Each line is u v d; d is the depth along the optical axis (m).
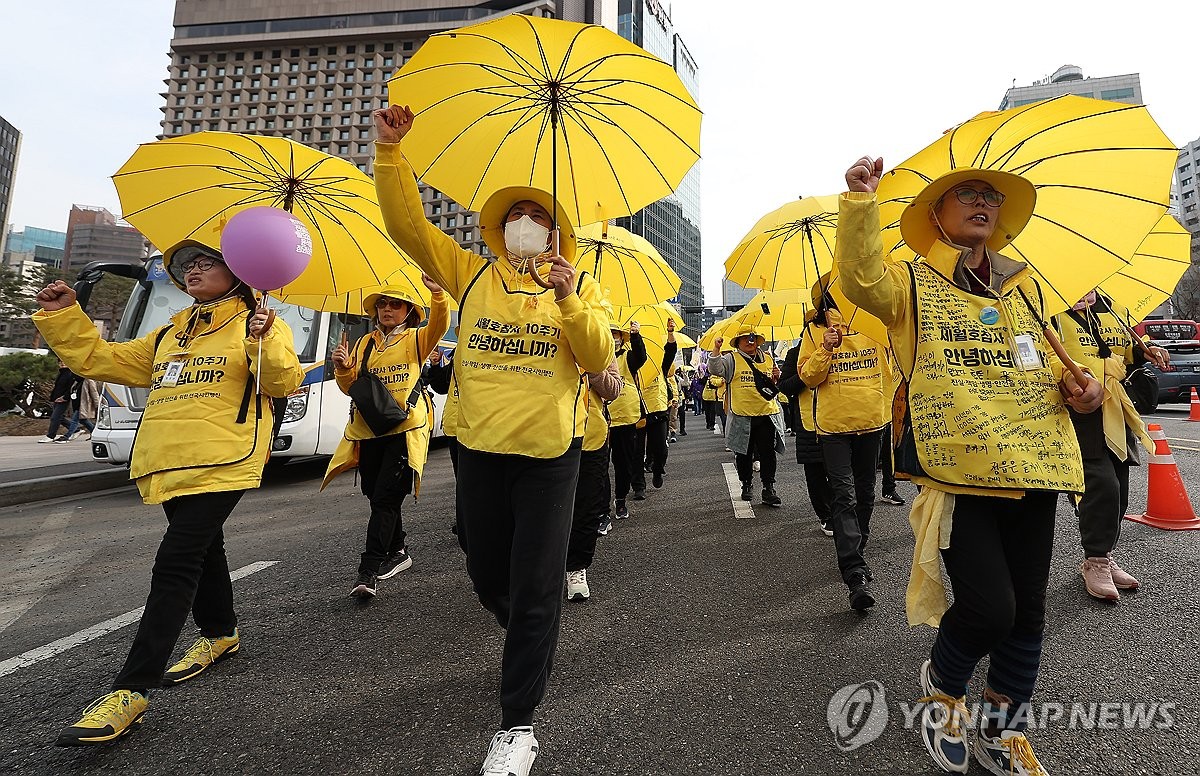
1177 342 12.66
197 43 73.25
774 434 5.73
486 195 2.68
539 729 2.10
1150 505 4.38
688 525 5.04
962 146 2.12
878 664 2.52
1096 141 2.07
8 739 2.10
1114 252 2.08
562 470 2.00
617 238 4.81
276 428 2.58
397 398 3.73
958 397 1.84
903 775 1.84
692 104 2.41
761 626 2.94
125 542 4.81
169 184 2.92
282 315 7.14
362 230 3.11
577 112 2.54
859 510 3.94
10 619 3.23
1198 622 2.72
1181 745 1.90
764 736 2.04
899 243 2.42
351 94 72.31
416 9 71.69
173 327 2.56
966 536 1.81
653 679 2.44
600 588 3.55
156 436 2.32
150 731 2.12
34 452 9.62
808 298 4.88
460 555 4.29
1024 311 1.96
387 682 2.45
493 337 2.05
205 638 2.64
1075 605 3.00
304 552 4.38
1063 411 1.90
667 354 6.50
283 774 1.88
